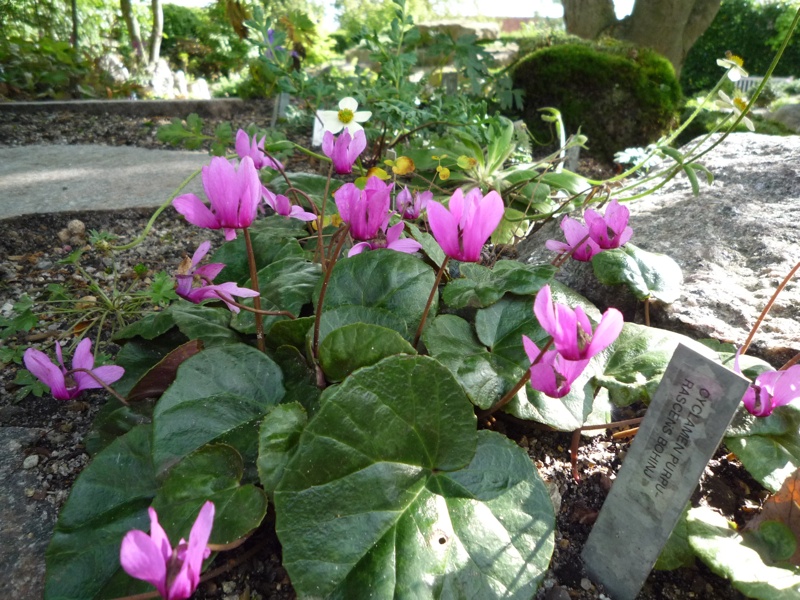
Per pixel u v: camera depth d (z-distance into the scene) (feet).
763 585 0.54
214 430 0.68
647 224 1.24
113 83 3.17
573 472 0.79
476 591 0.56
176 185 1.70
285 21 2.43
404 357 0.63
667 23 4.03
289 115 2.11
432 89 2.55
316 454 0.59
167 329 0.85
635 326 0.85
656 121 2.60
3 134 2.17
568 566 0.68
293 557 0.55
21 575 0.66
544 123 2.68
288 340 0.82
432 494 0.62
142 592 0.58
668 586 0.66
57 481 0.78
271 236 1.08
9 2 3.64
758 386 0.68
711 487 0.77
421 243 0.94
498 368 0.78
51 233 1.42
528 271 0.86
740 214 1.17
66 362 1.01
